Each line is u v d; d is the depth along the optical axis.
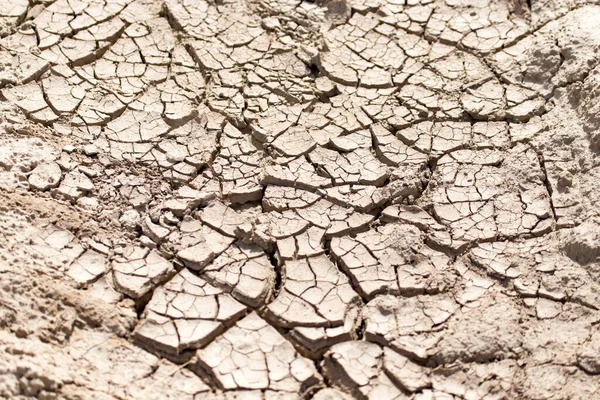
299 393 1.61
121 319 1.66
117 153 1.86
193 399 1.59
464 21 2.11
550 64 1.97
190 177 1.83
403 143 1.90
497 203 1.81
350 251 1.75
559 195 1.81
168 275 1.71
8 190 1.77
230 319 1.67
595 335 1.65
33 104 1.91
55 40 2.01
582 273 1.71
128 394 1.59
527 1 2.13
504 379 1.61
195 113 1.92
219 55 2.02
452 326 1.66
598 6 2.07
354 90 1.99
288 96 1.96
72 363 1.60
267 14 2.11
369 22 2.10
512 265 1.73
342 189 1.83
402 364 1.63
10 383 1.56
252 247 1.75
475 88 1.99
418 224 1.79
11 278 1.65
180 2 2.11
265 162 1.87
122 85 1.96
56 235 1.73
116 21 2.06
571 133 1.87
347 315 1.68
